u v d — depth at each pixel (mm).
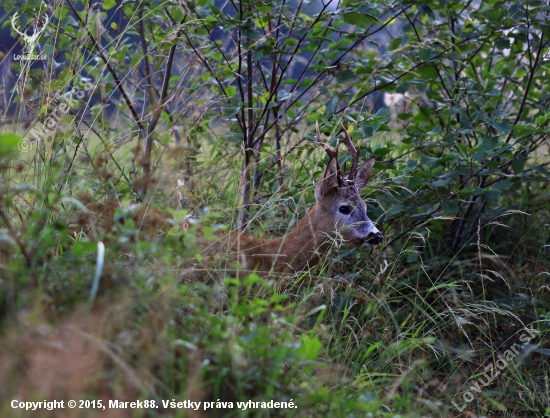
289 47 12070
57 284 5348
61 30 10969
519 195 12055
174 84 12086
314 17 10641
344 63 11094
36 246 5500
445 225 11203
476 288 10172
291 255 9414
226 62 10297
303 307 7547
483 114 10320
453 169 10648
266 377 5520
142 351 5062
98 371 4809
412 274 9922
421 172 9742
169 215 7965
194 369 5195
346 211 9531
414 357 8242
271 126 10656
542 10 10469
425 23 12289
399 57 11750
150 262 6414
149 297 5480
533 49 11867
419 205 10367
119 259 6469
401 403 6516
